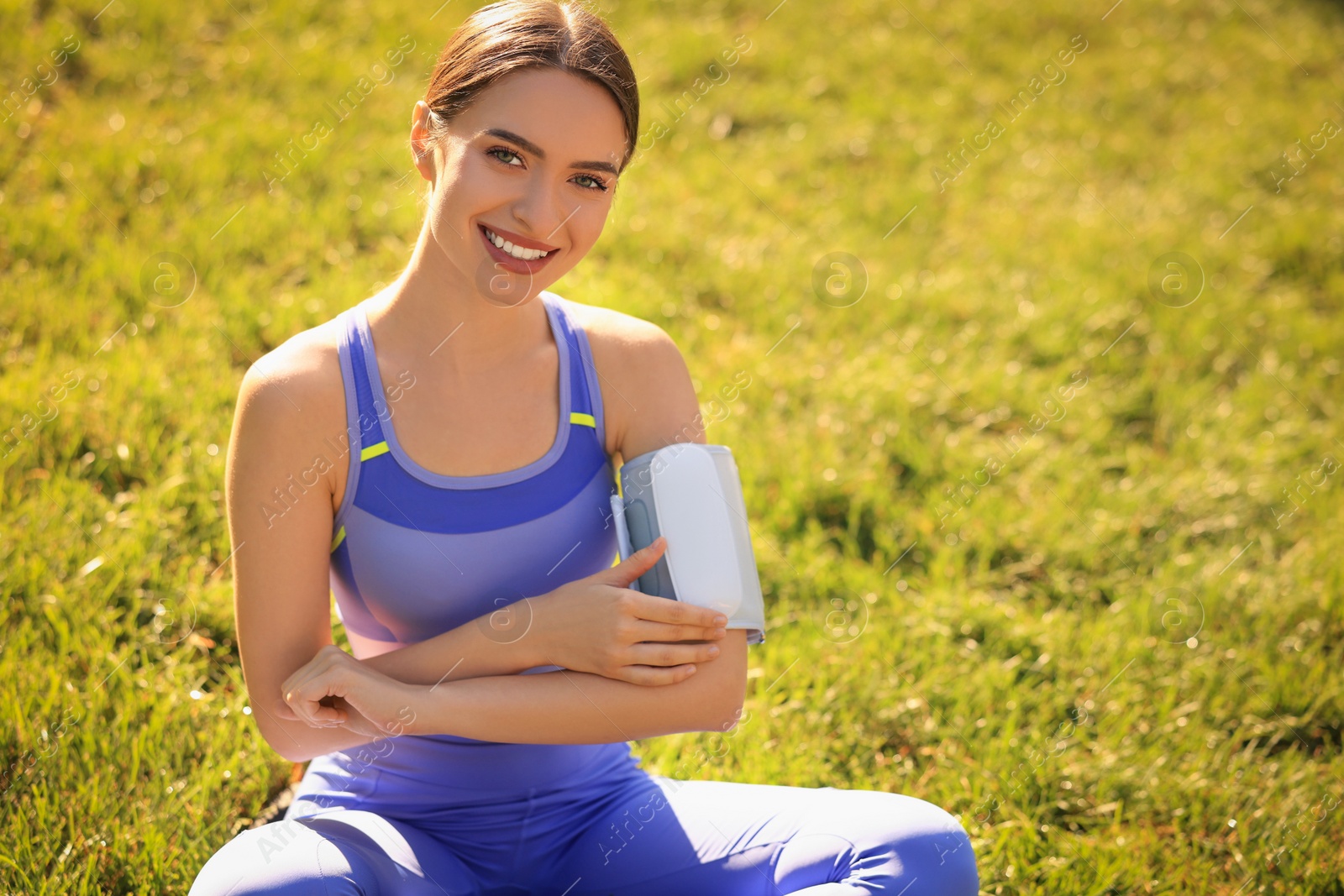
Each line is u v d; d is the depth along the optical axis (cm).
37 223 359
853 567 303
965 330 414
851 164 520
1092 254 477
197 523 277
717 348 377
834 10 659
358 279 373
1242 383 415
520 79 151
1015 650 281
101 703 225
